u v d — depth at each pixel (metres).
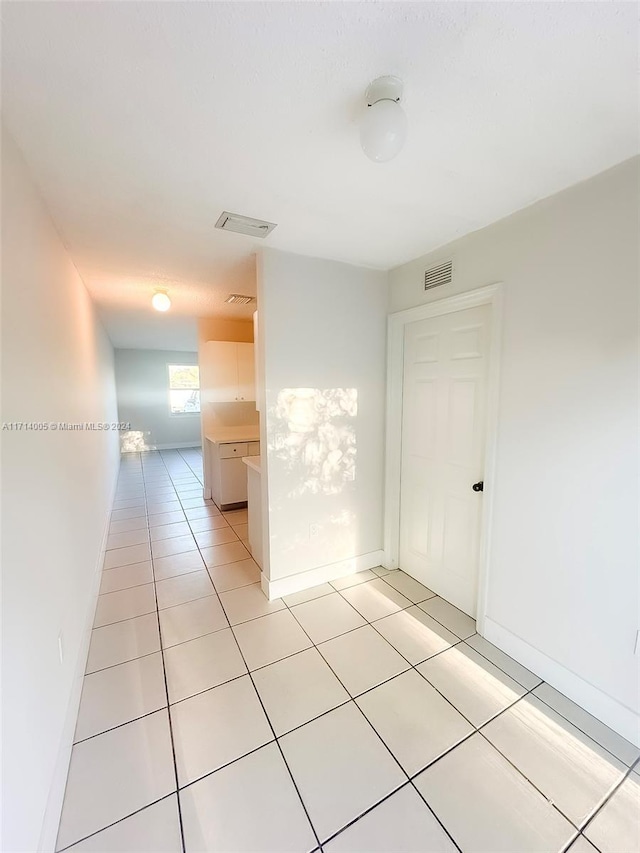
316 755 1.41
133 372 7.71
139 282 2.81
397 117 0.96
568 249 1.53
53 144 1.23
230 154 1.29
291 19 0.80
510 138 1.22
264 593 2.49
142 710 1.60
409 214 1.75
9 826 0.87
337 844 1.14
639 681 1.42
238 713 1.58
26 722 1.01
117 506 4.38
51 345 1.63
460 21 0.81
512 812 1.22
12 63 0.91
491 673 1.80
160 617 2.24
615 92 1.01
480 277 1.92
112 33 0.83
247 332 4.74
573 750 1.42
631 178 1.33
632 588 1.41
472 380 2.12
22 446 1.14
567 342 1.55
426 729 1.51
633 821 1.19
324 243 2.09
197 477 5.77
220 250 2.18
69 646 1.56
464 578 2.26
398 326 2.58
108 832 1.16
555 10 0.79
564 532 1.62
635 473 1.38
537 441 1.70
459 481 2.26
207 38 0.85
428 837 1.15
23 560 1.08
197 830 1.17
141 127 1.15
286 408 2.32
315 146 1.25
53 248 1.77
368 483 2.75
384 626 2.15
